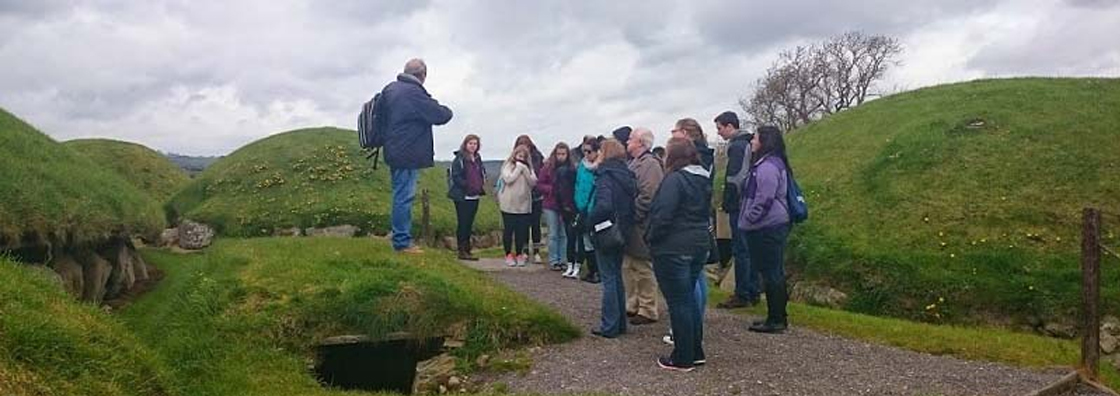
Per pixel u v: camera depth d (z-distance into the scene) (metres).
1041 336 11.68
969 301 12.79
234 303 9.73
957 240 14.31
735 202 11.18
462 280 10.76
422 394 8.11
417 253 12.00
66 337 6.59
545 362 8.77
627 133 11.47
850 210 16.52
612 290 9.55
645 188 9.56
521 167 14.92
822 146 21.81
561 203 13.54
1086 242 8.39
